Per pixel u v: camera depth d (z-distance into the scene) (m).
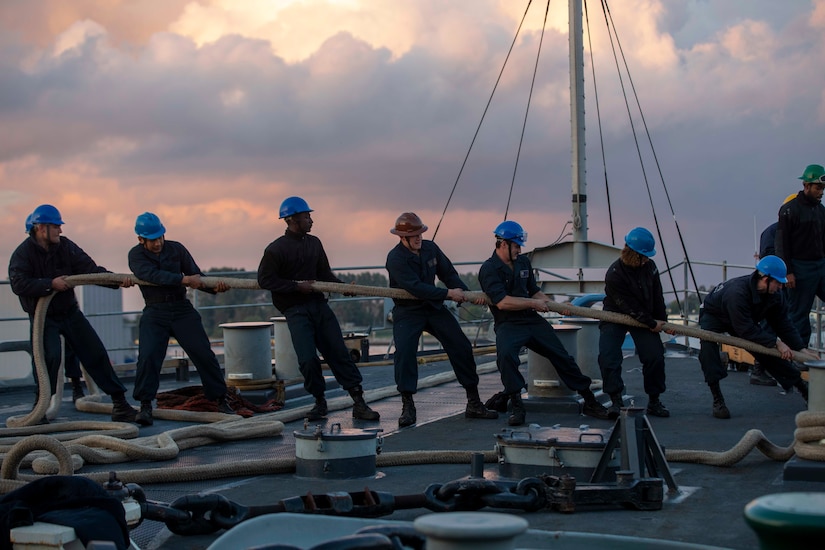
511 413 9.42
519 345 9.36
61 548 4.29
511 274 9.48
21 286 9.77
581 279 18.45
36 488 4.67
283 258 9.61
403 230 9.46
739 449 6.96
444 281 9.85
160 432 9.41
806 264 11.26
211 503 5.25
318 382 9.86
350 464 6.95
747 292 9.18
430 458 7.52
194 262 10.09
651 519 5.53
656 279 9.49
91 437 7.91
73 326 9.98
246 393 10.94
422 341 16.52
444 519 2.64
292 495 6.48
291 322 9.79
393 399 11.37
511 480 6.50
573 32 19.08
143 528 5.70
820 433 6.29
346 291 9.52
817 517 2.42
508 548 2.59
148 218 9.77
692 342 16.44
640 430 6.11
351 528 3.83
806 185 11.14
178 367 14.34
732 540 5.08
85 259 10.20
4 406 12.17
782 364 9.45
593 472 6.29
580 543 3.63
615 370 9.53
